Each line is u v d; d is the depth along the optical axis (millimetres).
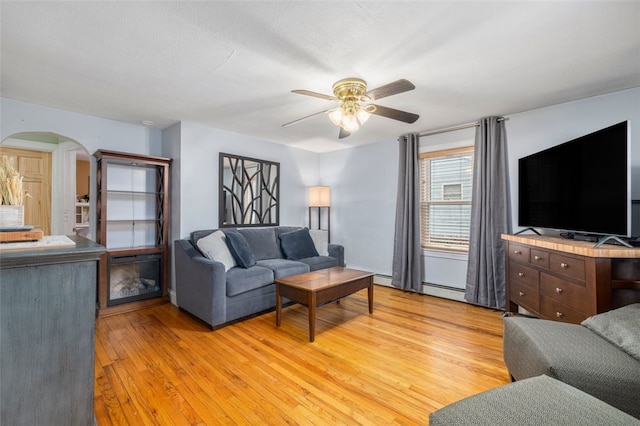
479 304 3512
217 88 2604
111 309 3264
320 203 5016
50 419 1158
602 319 1585
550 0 1528
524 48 1975
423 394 1864
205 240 3285
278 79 2420
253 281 3168
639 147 2596
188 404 1759
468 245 3791
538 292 2545
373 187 4766
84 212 5066
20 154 4148
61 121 3148
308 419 1636
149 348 2477
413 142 4133
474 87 2596
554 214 2691
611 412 949
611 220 2127
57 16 1632
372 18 1659
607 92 2723
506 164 3369
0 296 1069
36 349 1134
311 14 1627
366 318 3189
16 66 2203
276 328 2926
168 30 1768
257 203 4422
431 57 2080
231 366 2191
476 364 2225
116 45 1926
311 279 3000
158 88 2605
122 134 3586
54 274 1169
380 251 4672
